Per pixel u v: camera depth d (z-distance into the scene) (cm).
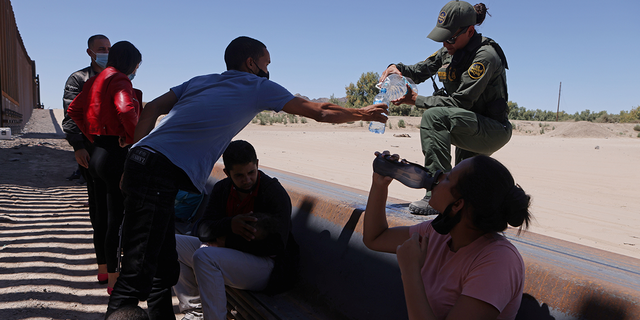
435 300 158
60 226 504
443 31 271
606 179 982
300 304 271
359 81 6481
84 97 308
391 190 788
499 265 142
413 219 239
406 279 153
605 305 148
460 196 148
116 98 288
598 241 484
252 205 275
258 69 252
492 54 266
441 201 154
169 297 248
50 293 326
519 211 144
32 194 674
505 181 143
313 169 1069
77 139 360
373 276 241
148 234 213
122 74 302
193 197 437
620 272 167
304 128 3706
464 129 267
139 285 214
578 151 1761
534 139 2769
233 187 285
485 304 138
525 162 1336
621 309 144
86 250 430
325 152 1559
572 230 533
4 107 1766
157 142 214
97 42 374
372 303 234
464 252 154
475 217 146
